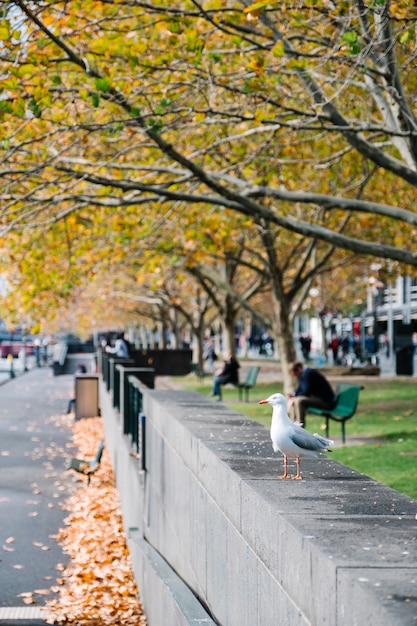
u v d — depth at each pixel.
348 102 16.30
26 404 38.09
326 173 21.77
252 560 4.84
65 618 9.35
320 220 27.05
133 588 10.67
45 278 18.73
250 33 13.16
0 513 14.75
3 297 22.31
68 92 14.08
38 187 14.25
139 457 12.77
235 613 5.32
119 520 14.38
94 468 17.14
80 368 42.44
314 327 81.69
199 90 13.73
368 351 63.88
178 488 8.14
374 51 12.05
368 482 5.12
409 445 16.77
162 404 9.95
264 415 24.23
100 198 17.91
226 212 23.00
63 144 16.86
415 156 13.12
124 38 13.58
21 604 9.95
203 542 6.64
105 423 25.48
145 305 70.19
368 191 26.17
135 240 21.44
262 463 5.83
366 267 45.97
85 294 47.06
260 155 18.06
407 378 38.69
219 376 29.66
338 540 3.69
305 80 13.30
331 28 14.93
